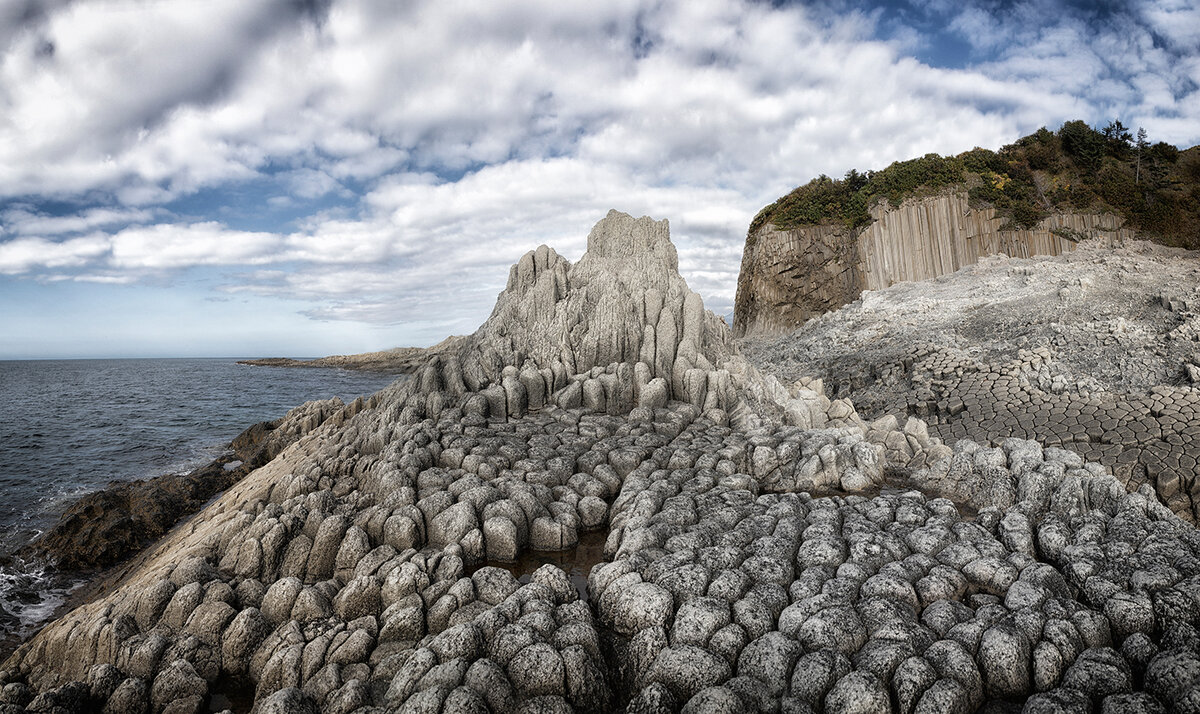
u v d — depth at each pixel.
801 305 60.12
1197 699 6.61
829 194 60.56
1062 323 31.48
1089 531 10.78
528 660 7.95
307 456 17.45
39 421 43.97
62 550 17.48
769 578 9.84
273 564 11.30
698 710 7.18
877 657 7.82
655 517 11.91
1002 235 52.84
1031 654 7.91
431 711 7.23
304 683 8.68
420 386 17.92
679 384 18.30
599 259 21.59
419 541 11.85
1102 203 52.09
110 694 9.00
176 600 10.09
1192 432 18.58
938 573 9.66
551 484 14.02
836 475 14.55
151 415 47.81
